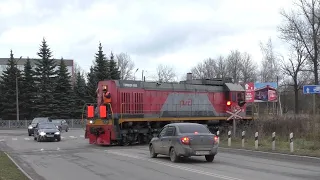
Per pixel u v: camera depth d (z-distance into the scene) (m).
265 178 11.83
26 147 26.72
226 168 14.42
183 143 16.09
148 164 16.00
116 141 27.83
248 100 35.62
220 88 34.59
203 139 16.25
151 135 29.33
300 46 55.53
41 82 69.50
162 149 17.69
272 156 18.56
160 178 12.18
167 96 30.70
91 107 28.45
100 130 27.28
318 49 52.09
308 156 16.94
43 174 13.77
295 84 57.00
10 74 68.62
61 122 51.88
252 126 29.78
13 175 12.76
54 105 68.81
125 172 13.78
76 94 74.69
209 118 32.84
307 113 30.78
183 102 31.62
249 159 17.67
